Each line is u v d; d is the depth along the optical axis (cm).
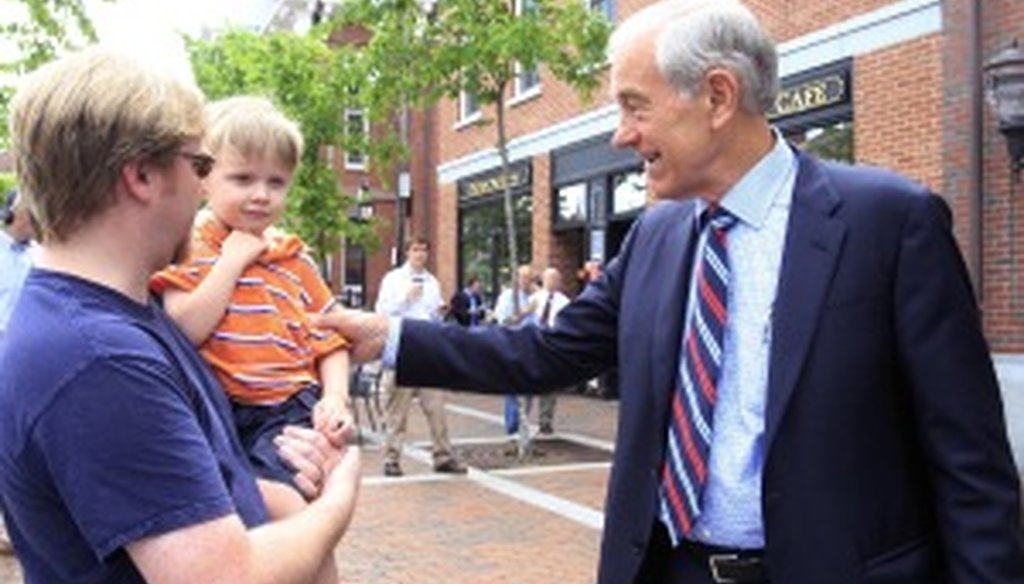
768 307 221
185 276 224
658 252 243
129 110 157
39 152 157
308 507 178
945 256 211
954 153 936
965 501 203
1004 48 890
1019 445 873
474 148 2006
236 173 234
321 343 244
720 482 220
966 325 210
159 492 146
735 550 220
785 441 209
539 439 1169
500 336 267
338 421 214
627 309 244
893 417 212
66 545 151
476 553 654
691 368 225
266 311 229
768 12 1212
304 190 1750
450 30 1062
